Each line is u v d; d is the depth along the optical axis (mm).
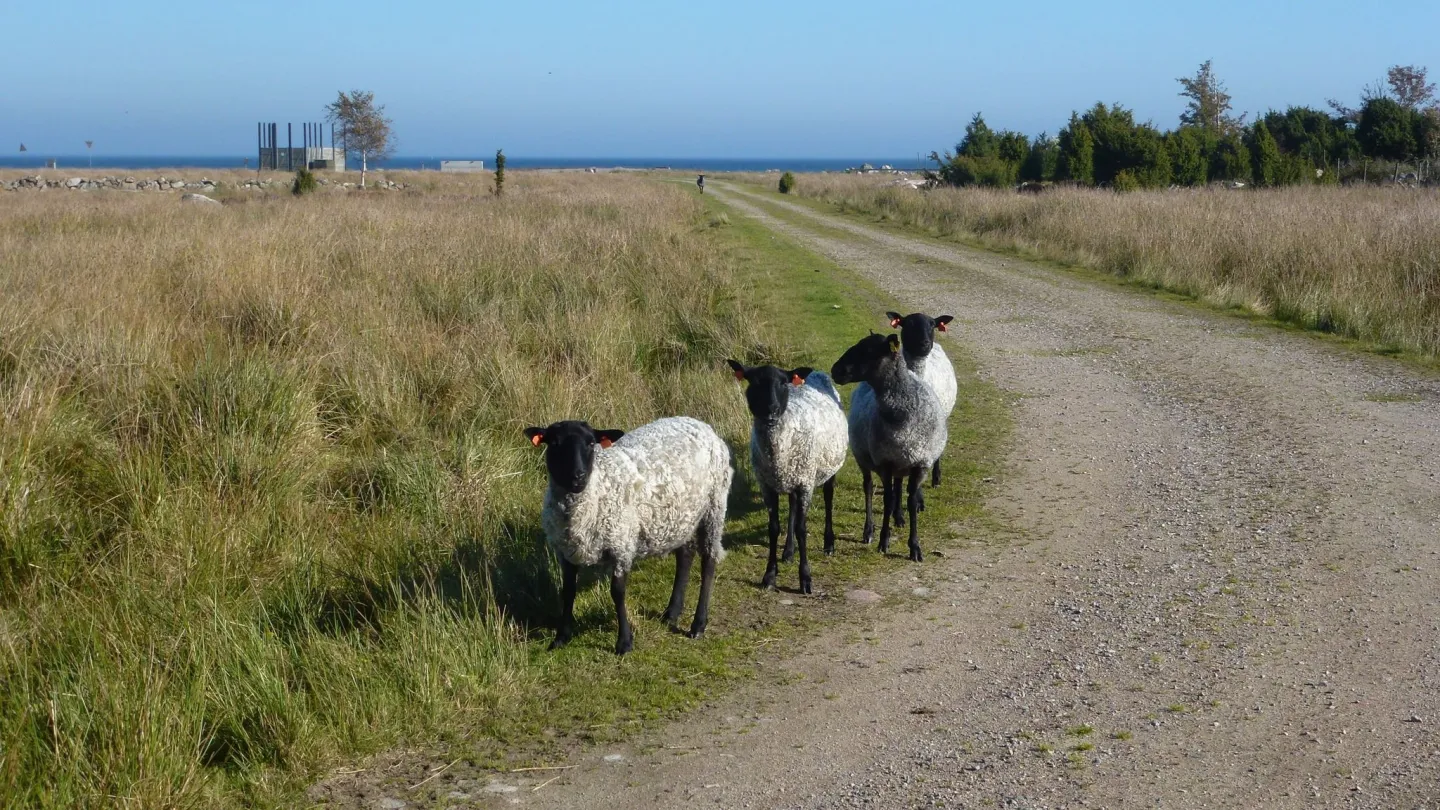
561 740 5402
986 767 4945
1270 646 6070
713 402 10977
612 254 19328
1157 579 7219
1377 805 4441
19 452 7652
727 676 6078
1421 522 7945
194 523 7426
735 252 26281
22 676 5430
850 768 5023
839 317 17172
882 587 7371
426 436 9727
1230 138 48562
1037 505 8977
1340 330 15602
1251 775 4734
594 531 6059
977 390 13000
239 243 16969
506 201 36719
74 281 12562
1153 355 14633
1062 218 27875
